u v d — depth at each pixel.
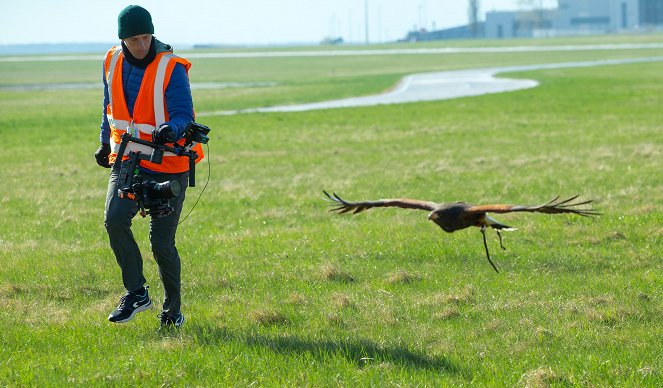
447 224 5.29
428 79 83.12
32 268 13.52
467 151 30.42
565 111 46.25
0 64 165.38
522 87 66.88
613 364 8.78
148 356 9.09
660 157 26.72
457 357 9.09
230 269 13.37
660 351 9.27
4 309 11.16
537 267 13.19
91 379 8.41
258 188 22.88
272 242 15.38
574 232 15.53
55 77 109.50
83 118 50.59
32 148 35.53
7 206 20.86
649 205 17.81
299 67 123.81
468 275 12.71
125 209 9.61
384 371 8.62
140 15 9.41
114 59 9.78
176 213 9.98
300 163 28.56
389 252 14.37
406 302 11.36
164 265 10.05
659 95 54.56
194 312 11.01
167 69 9.63
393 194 21.06
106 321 10.51
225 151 32.69
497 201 19.67
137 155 9.62
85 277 12.88
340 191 21.88
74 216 19.16
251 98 64.44
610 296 11.39
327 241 15.38
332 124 43.06
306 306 11.26
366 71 106.69
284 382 8.31
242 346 9.38
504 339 9.75
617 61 106.62
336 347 9.38
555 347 9.42
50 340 9.77
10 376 8.49
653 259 13.55
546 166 25.52
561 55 132.38
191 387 8.29
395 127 40.62
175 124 9.41
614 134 34.62
